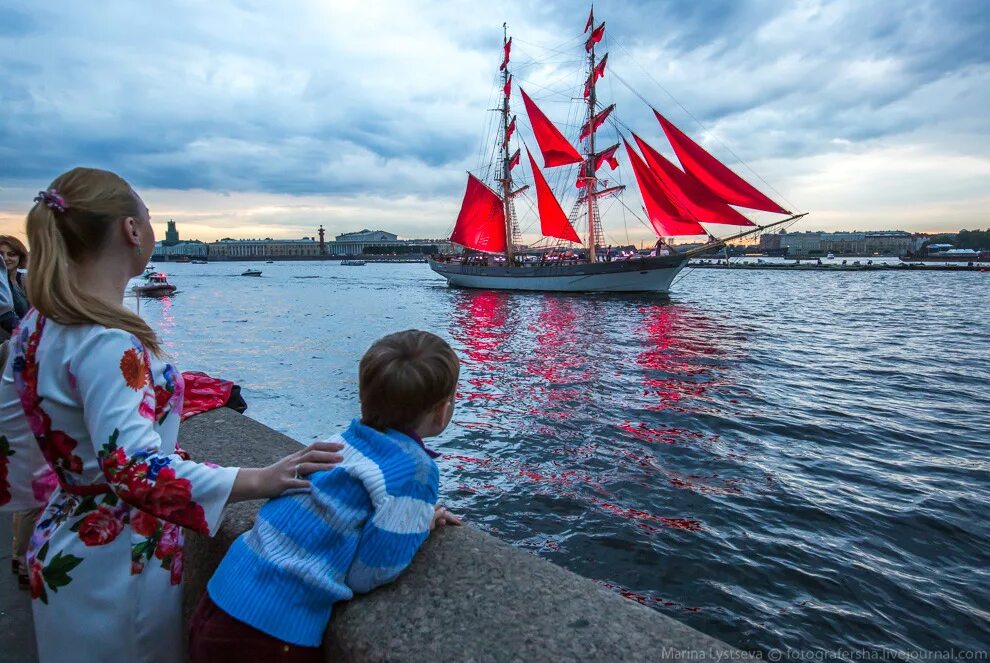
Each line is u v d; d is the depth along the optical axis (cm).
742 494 852
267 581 146
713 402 1448
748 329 3156
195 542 216
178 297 6431
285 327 3497
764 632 542
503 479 916
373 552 150
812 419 1281
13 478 154
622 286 5406
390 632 146
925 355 2258
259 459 265
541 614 154
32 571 145
